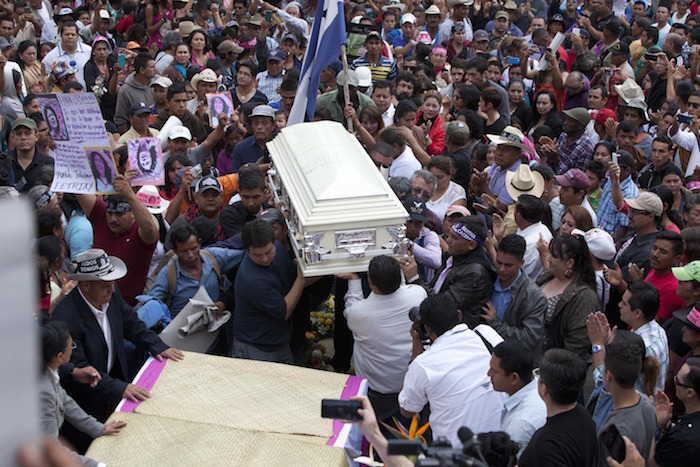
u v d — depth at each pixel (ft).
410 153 26.71
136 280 20.56
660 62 39.73
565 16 57.06
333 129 21.59
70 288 17.47
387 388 17.93
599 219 26.45
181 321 18.12
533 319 17.65
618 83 39.45
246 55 45.68
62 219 22.89
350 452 14.05
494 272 18.85
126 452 13.41
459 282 18.61
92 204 20.89
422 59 44.14
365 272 18.63
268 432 13.93
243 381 15.66
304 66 26.48
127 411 14.62
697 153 30.76
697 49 39.52
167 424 14.16
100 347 16.17
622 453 12.34
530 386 14.10
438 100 30.94
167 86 34.53
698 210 23.39
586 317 17.78
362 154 20.53
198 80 35.78
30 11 47.39
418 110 33.53
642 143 32.78
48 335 13.03
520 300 17.84
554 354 12.59
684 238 20.36
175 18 51.16
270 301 17.84
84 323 15.99
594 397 16.12
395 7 51.65
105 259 15.87
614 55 42.93
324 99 31.76
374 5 52.85
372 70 39.50
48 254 17.49
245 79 37.68
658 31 47.75
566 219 21.68
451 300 15.62
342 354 21.29
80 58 40.93
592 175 26.43
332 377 15.88
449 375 14.82
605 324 16.61
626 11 58.65
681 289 18.31
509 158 25.96
